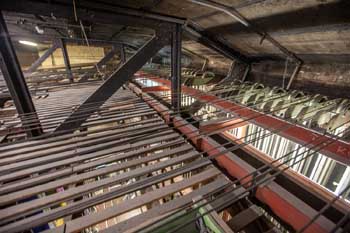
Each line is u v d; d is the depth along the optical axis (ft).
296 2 5.63
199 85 15.87
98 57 29.07
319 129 6.21
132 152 5.77
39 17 9.41
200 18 9.36
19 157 5.45
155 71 20.54
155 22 7.22
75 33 15.81
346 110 7.31
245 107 8.13
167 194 4.20
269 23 7.59
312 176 7.65
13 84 5.74
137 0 6.79
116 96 11.67
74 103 10.18
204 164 4.91
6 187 4.40
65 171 4.94
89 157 5.49
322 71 9.66
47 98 11.22
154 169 5.02
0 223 3.40
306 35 7.45
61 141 6.33
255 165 4.99
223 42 12.16
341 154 4.89
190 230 3.38
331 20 5.81
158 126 7.33
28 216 3.86
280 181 4.41
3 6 4.82
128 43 20.85
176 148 5.94
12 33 13.30
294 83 11.10
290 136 6.17
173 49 8.02
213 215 3.27
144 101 10.57
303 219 3.38
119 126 7.35
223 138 6.52
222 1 6.70
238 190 4.20
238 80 13.89
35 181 4.58
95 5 6.03
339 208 3.54
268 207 4.09
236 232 3.28
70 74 16.25
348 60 8.13
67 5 5.64
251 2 6.40
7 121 7.70
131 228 3.34
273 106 8.59
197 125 7.79
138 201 4.00
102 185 4.47
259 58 12.97
